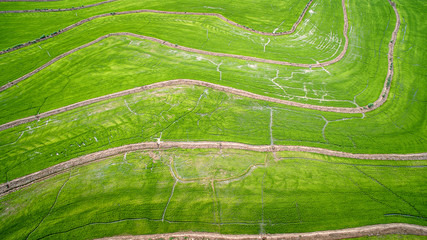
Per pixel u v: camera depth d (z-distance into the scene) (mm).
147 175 24281
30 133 27766
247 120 29188
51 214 21703
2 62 37969
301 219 21469
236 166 25000
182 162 25266
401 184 23828
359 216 21656
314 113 30422
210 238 20500
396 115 30391
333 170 24828
